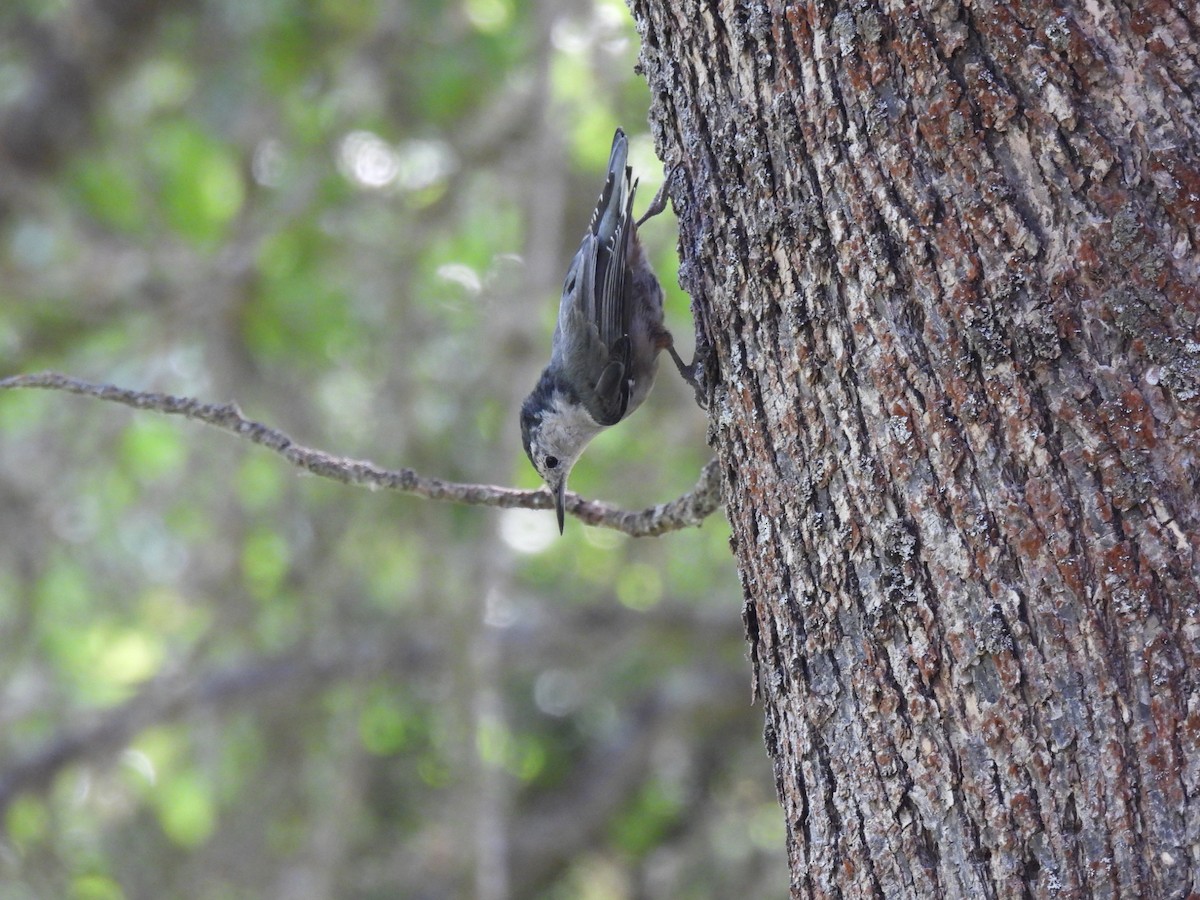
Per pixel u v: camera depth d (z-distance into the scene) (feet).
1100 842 12.73
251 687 50.88
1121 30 12.98
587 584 56.65
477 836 40.70
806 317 14.48
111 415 48.49
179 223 49.65
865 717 14.14
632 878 60.85
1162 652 12.57
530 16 45.96
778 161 14.69
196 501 50.39
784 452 14.83
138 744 52.70
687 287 16.47
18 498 48.32
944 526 13.52
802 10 14.29
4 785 50.34
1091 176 12.96
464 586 43.73
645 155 44.16
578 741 62.34
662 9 15.99
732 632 55.31
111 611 52.01
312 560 48.32
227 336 47.65
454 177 46.68
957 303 13.42
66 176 49.96
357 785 45.88
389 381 45.60
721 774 62.13
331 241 47.39
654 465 50.26
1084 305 12.94
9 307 47.80
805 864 14.82
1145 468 12.69
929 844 13.71
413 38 46.57
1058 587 12.94
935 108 13.48
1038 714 13.04
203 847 50.62
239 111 47.39
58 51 49.16
